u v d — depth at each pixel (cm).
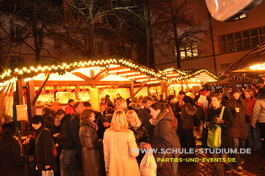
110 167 427
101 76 1243
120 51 2703
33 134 660
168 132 451
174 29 2714
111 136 437
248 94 870
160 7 2734
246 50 2736
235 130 620
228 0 71
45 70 776
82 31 1927
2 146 439
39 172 535
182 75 1527
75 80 1141
